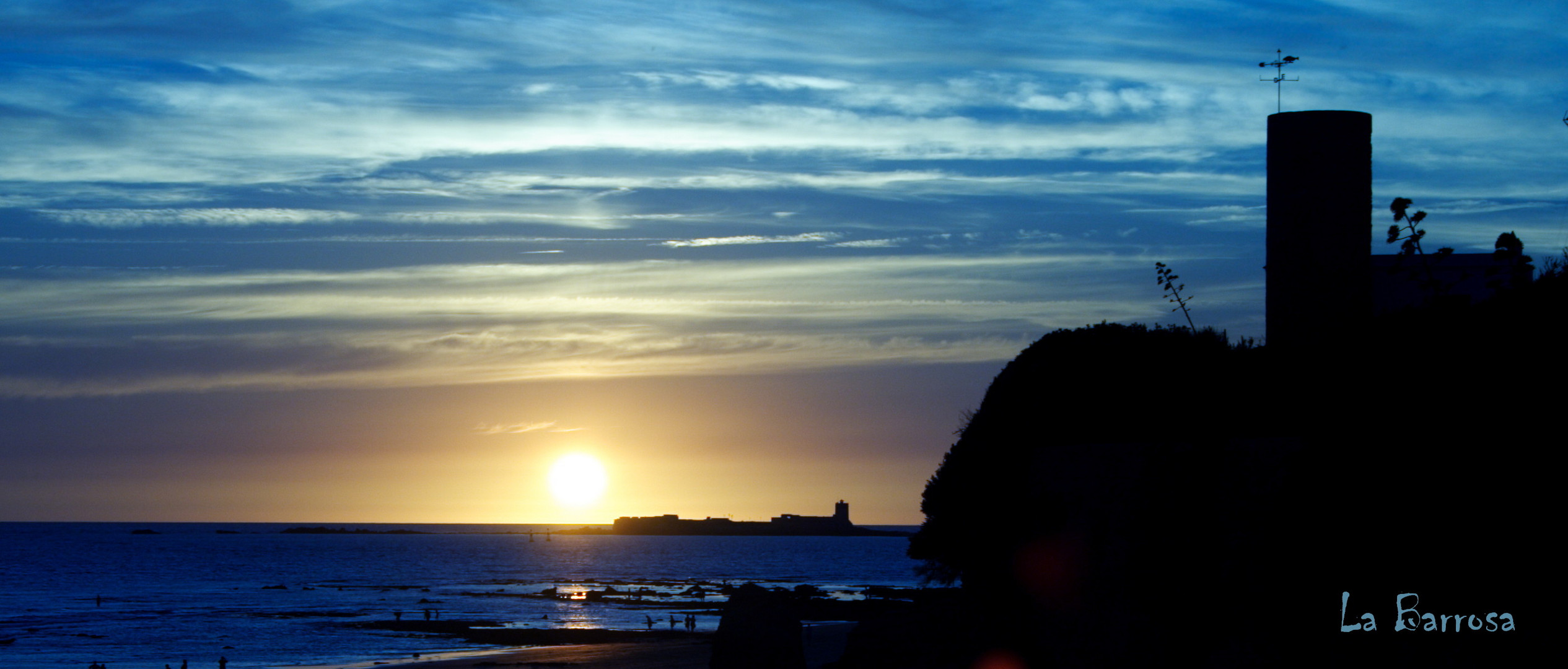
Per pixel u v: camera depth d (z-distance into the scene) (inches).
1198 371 1055.6
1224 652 776.9
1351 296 1101.7
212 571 6496.1
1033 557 1007.6
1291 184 1119.6
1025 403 1131.3
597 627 3036.4
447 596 4404.5
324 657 2347.4
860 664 1160.2
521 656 2110.0
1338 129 1111.0
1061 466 1005.8
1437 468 695.1
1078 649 919.7
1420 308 956.0
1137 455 922.7
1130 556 893.8
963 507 1137.4
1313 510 763.4
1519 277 948.0
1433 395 755.4
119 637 2815.0
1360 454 750.5
